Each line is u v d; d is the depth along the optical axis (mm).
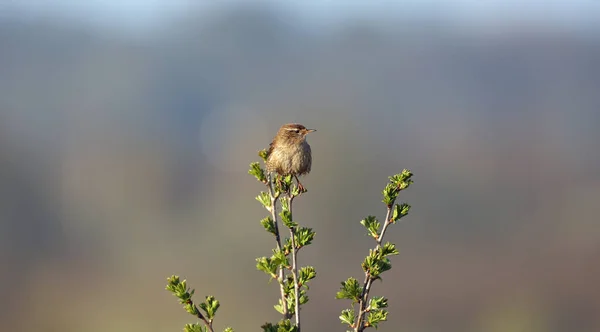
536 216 35344
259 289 30484
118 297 30078
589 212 34406
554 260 28859
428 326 25281
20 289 31484
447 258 31141
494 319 24953
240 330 27656
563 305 25188
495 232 34250
